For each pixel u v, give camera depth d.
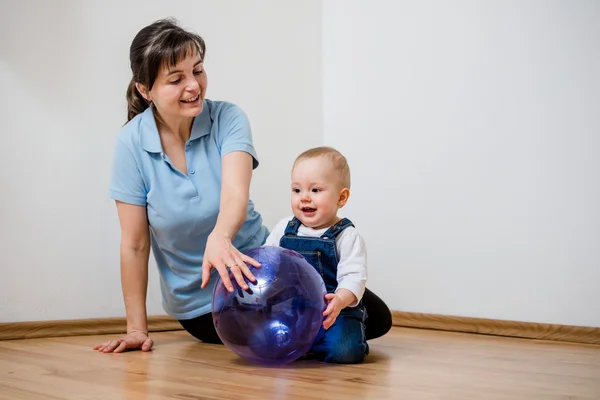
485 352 1.90
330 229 1.70
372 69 2.82
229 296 1.50
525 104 2.36
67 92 2.33
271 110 2.88
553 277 2.29
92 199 2.39
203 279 1.58
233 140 1.86
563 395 1.28
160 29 1.72
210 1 2.70
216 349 1.87
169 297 1.99
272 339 1.48
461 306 2.51
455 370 1.56
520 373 1.53
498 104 2.42
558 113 2.28
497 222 2.42
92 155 2.39
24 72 2.25
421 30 2.65
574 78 2.24
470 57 2.50
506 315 2.39
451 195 2.54
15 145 2.23
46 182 2.29
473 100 2.49
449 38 2.56
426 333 2.40
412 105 2.67
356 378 1.42
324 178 1.69
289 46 2.94
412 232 2.66
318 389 1.29
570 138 2.25
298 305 1.48
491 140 2.44
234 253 1.52
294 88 2.95
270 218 2.88
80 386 1.31
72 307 2.33
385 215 2.74
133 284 1.90
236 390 1.27
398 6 2.73
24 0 2.25
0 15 2.20
